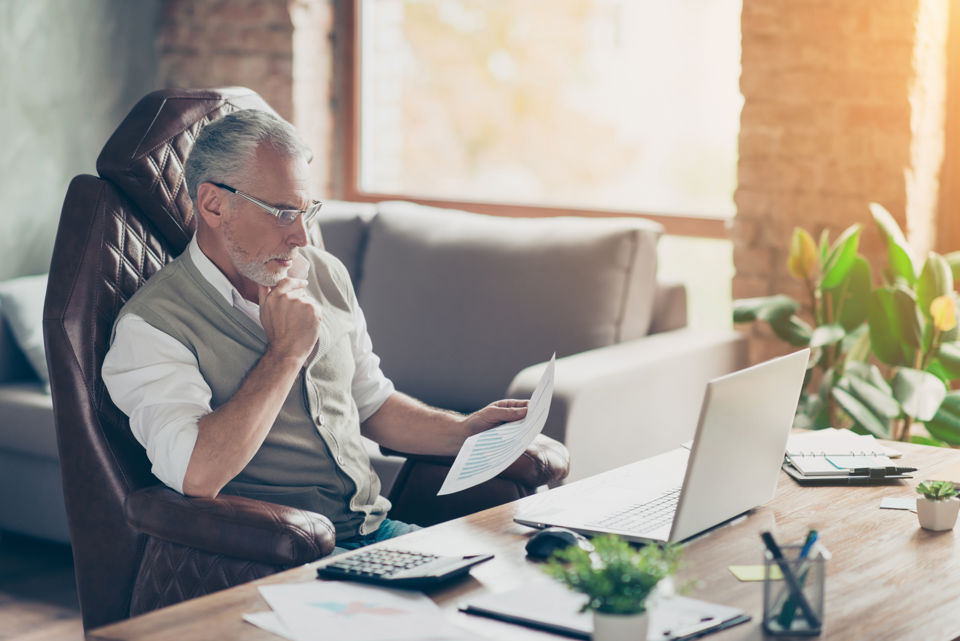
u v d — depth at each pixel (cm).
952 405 279
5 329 338
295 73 400
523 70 394
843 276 294
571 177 389
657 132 372
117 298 193
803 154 327
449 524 165
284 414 191
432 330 318
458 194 408
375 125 416
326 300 208
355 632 125
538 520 164
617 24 375
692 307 362
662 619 128
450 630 126
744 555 152
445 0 403
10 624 285
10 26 379
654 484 182
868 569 148
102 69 410
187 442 174
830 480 187
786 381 166
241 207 184
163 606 176
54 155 396
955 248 332
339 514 197
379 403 215
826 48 320
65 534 318
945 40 324
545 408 180
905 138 313
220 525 166
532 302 309
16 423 319
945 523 163
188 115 208
